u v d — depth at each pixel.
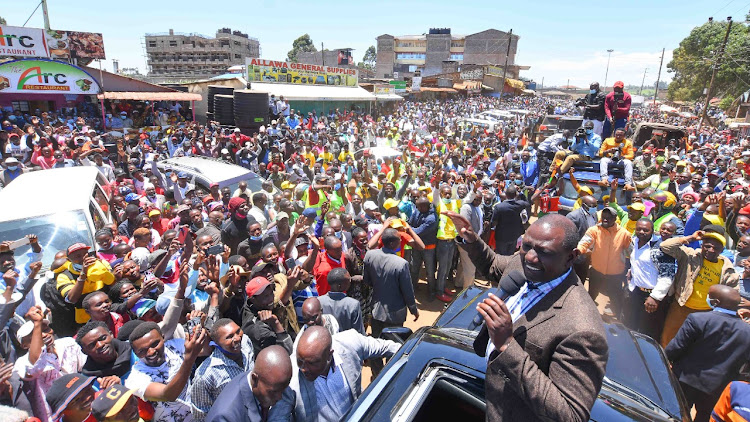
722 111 46.53
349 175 11.84
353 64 79.75
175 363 3.26
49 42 20.22
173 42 87.62
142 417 2.98
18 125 18.16
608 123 10.57
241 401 2.35
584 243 5.60
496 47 81.19
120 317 4.07
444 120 36.06
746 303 3.59
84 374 3.18
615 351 2.91
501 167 11.68
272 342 3.52
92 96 23.53
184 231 6.27
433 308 6.90
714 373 3.56
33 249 4.81
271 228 5.96
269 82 30.45
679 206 7.70
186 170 9.35
